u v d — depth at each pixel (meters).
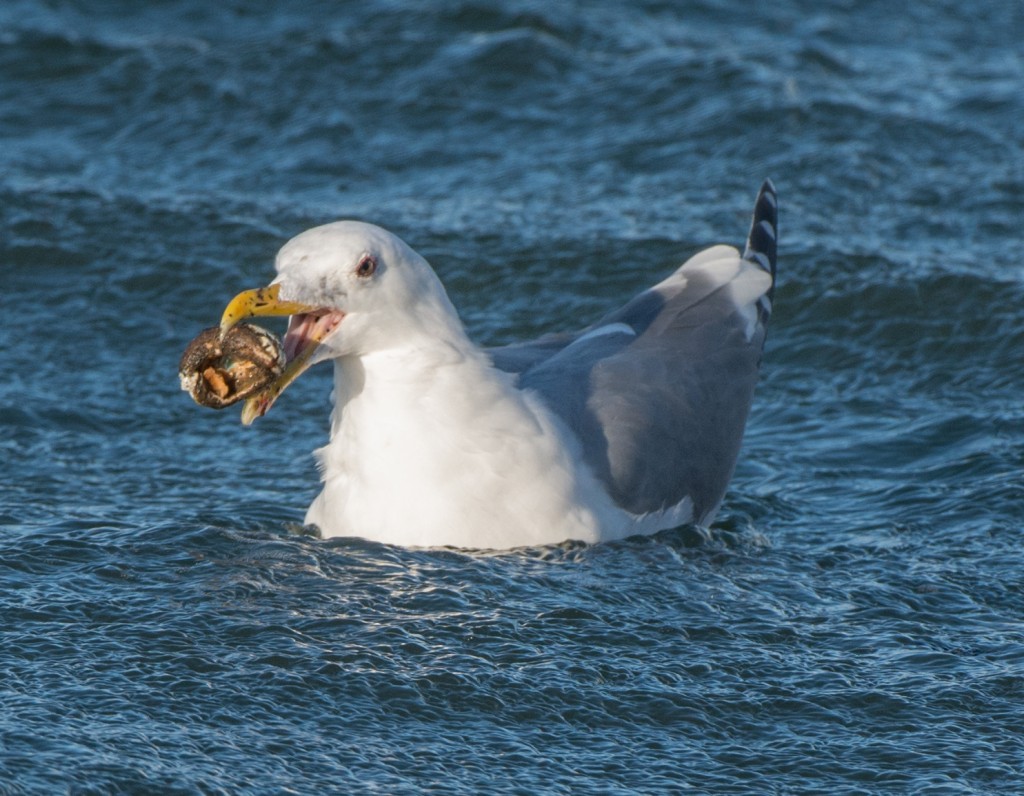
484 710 8.74
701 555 11.22
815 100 20.66
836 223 18.11
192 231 17.62
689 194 18.73
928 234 17.97
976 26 24.23
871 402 14.79
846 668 9.34
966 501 12.31
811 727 8.71
